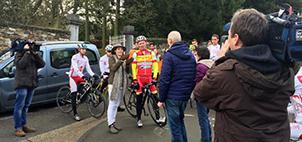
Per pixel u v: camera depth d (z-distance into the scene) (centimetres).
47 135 605
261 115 182
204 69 468
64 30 1412
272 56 182
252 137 181
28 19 1491
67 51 899
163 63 446
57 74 855
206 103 201
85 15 2142
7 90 753
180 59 440
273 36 190
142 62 642
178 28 2450
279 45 190
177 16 2423
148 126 653
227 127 190
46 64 830
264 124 184
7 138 589
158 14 2417
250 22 184
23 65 577
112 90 610
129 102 728
